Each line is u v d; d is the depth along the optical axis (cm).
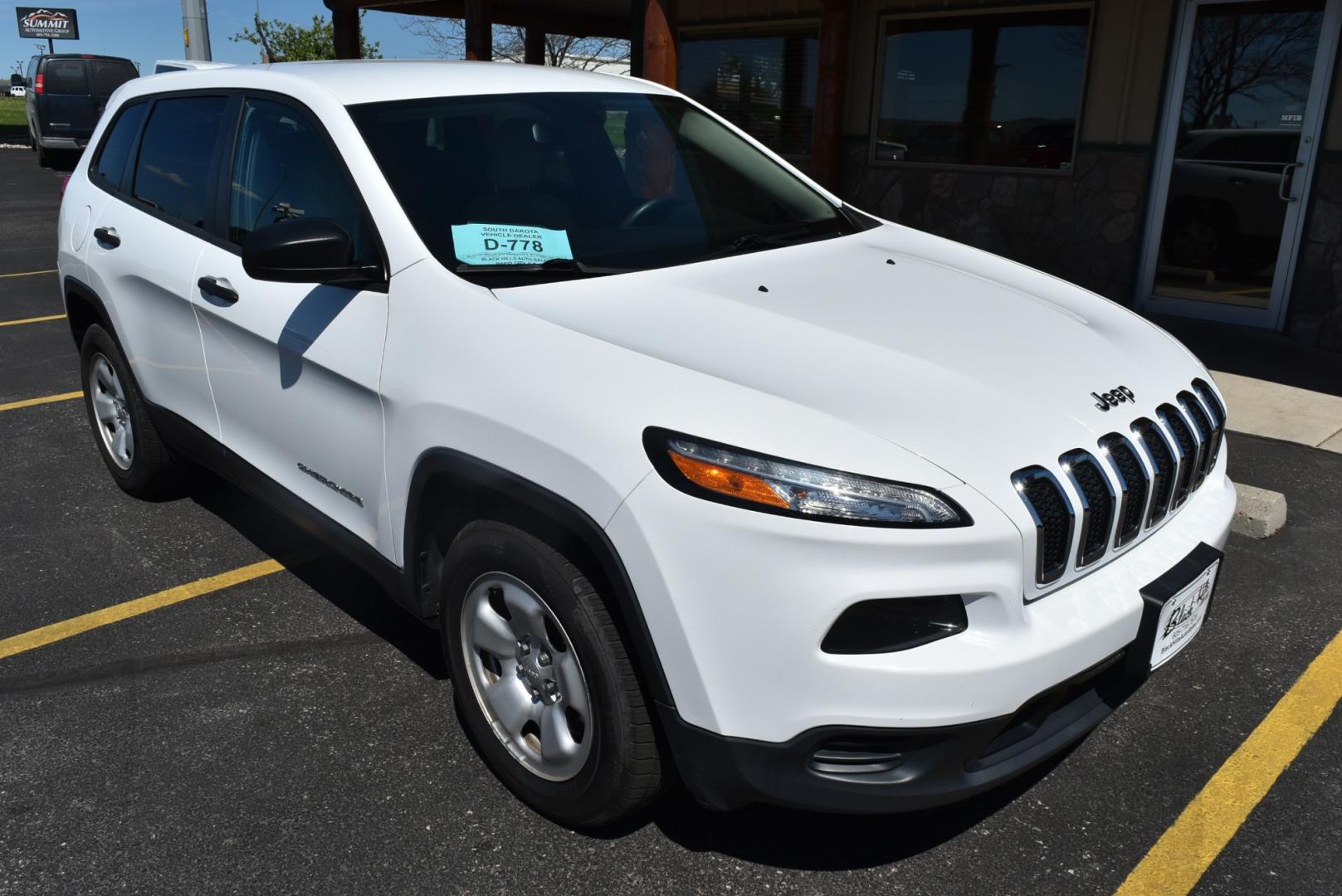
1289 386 641
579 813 257
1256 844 263
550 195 320
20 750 297
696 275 299
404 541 285
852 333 264
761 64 1099
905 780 220
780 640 212
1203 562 257
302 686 330
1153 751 301
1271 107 740
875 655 212
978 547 212
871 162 995
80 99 2008
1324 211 725
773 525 210
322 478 319
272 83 349
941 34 921
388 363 279
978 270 342
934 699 212
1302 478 500
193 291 361
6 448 539
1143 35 793
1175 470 259
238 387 350
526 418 242
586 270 293
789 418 222
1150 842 264
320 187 318
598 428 230
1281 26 724
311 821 269
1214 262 793
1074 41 838
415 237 287
